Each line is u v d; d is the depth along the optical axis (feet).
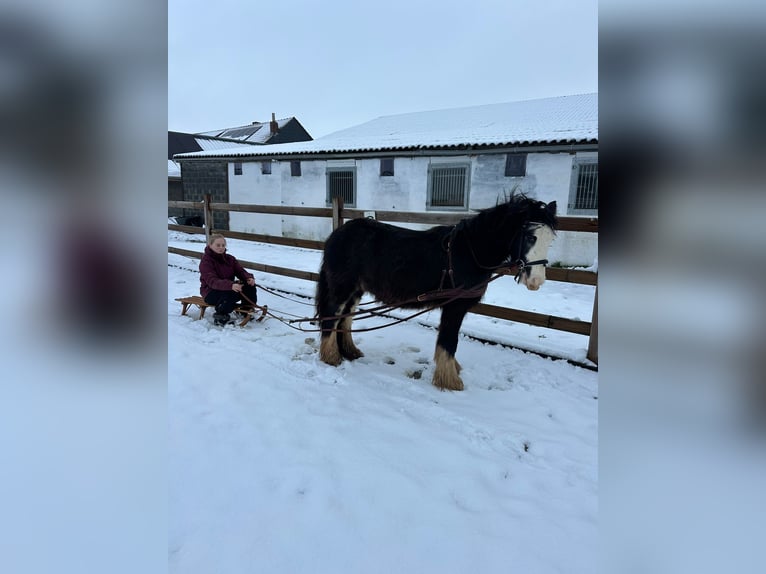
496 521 6.66
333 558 5.89
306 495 7.04
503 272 10.61
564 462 8.21
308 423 9.19
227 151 46.88
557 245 27.96
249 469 7.63
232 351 13.16
